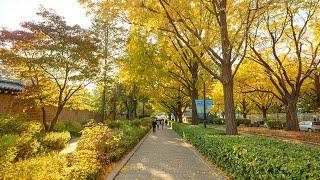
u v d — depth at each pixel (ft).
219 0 51.52
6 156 26.21
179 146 68.44
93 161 27.63
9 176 17.98
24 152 33.55
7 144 28.84
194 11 55.47
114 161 41.55
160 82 110.01
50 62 57.82
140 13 47.09
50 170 20.34
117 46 93.56
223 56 54.80
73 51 59.77
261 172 20.80
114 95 132.05
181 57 89.30
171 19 48.70
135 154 54.29
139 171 37.24
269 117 204.95
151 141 82.38
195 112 104.58
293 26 81.82
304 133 83.92
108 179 30.81
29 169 20.17
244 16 50.67
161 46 73.92
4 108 64.34
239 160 26.76
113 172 34.88
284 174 17.25
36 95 61.00
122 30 93.61
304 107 163.73
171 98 165.48
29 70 58.85
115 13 47.47
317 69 86.17
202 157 48.47
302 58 92.12
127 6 46.16
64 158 25.36
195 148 62.39
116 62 83.71
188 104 184.24
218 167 37.99
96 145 36.22
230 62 55.11
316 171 14.98
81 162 25.34
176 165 41.86
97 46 63.98
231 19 55.47
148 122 144.56
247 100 179.01
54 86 65.51
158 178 33.01
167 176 34.12
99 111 135.74
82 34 62.69
